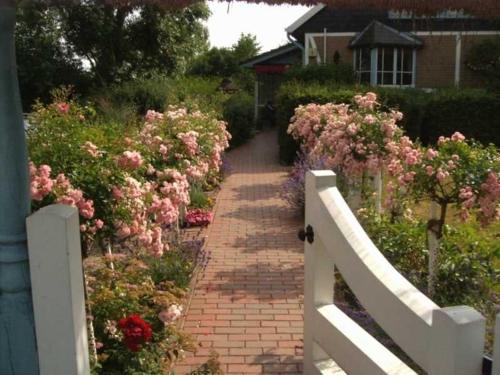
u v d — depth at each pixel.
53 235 2.01
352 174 6.33
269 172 13.43
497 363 1.62
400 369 2.30
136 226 3.69
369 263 2.43
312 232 3.13
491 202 4.52
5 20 1.91
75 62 21.62
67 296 2.04
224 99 18.23
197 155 7.07
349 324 2.84
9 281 2.05
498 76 17.61
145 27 21.22
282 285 5.80
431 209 4.93
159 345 3.63
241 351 4.32
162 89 17.48
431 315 1.94
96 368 3.17
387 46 19.16
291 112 14.24
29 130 3.73
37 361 2.12
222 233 7.93
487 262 4.92
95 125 4.36
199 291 5.61
